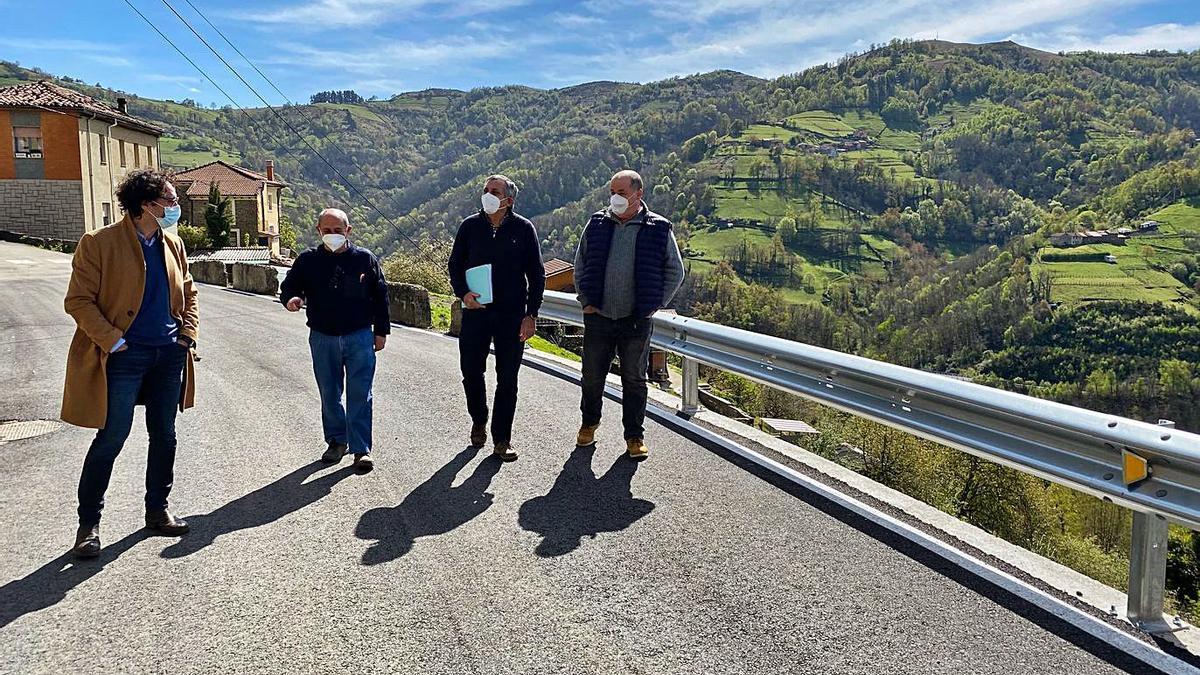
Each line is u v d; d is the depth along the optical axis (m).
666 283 5.58
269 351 10.55
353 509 4.53
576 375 8.91
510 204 5.61
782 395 18.89
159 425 4.11
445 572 3.70
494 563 3.80
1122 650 3.06
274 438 6.08
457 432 6.31
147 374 4.05
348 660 2.93
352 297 5.30
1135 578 3.30
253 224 59.75
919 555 3.94
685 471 5.30
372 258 5.42
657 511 4.54
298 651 2.99
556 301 10.57
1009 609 3.38
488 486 4.96
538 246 5.64
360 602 3.39
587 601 3.42
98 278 3.81
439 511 4.51
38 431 6.31
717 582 3.62
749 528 4.28
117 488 4.88
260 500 4.67
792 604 3.41
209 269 26.06
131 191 3.88
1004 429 3.94
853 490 4.96
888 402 4.78
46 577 3.62
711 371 19.84
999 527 16.19
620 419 6.81
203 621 3.21
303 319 14.88
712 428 6.52
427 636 3.11
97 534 3.87
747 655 3.00
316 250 5.36
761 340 5.98
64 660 2.92
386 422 6.62
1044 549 15.53
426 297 14.45
